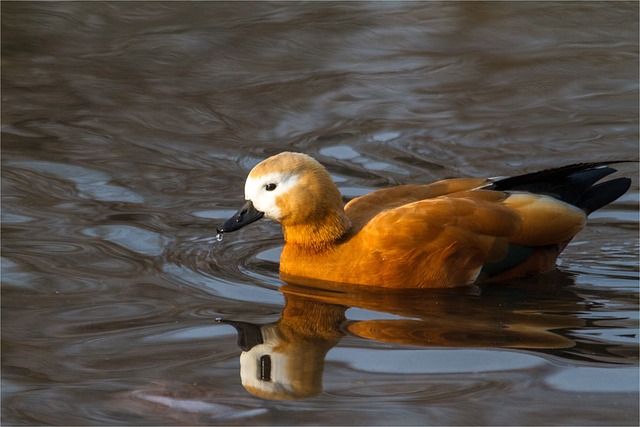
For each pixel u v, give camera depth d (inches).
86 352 392.8
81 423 342.0
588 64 796.0
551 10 905.5
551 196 500.7
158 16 898.7
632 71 781.9
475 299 452.8
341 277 474.3
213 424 339.9
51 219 544.4
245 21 887.1
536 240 479.8
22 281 462.3
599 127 690.8
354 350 393.7
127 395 357.4
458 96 747.4
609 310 436.5
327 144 669.3
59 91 754.8
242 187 600.7
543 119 706.2
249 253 518.9
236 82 772.0
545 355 386.3
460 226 468.4
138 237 525.0
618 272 489.4
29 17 884.6
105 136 678.5
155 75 786.2
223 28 869.2
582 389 357.4
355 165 634.8
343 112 721.6
